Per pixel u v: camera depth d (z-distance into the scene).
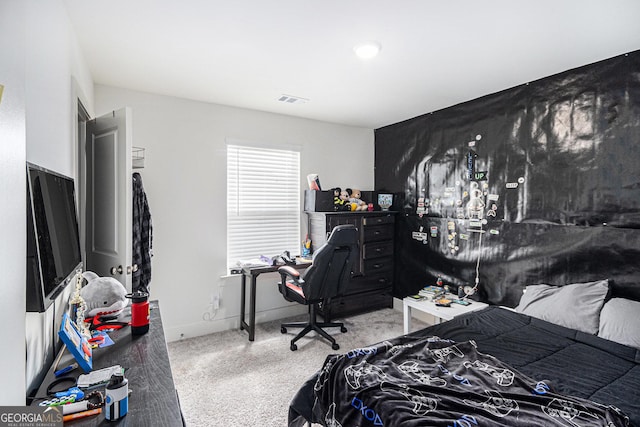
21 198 0.79
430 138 3.67
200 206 3.30
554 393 1.37
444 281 3.50
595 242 2.34
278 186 3.79
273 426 1.94
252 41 2.09
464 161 3.29
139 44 2.12
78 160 2.50
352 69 2.52
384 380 1.45
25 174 0.83
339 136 4.20
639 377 1.58
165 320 3.15
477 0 1.65
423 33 1.98
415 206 3.86
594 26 1.88
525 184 2.77
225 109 3.42
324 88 2.92
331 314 3.68
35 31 1.19
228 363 2.70
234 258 3.53
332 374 1.61
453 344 1.84
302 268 3.42
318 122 4.03
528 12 1.75
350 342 3.11
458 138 3.35
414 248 3.87
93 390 1.02
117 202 2.11
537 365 1.70
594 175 2.35
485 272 3.09
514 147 2.86
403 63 2.40
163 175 3.11
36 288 0.94
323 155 4.08
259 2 1.68
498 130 2.98
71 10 1.72
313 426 1.87
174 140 3.16
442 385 1.43
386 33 1.99
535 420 1.20
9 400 0.71
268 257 3.57
